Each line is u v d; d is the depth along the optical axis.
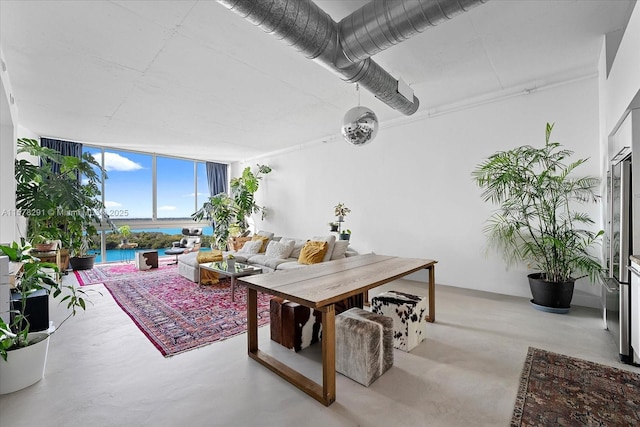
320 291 1.97
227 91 3.74
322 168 6.25
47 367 2.18
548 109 3.62
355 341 2.02
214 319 3.17
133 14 2.30
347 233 5.36
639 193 2.08
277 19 1.90
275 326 2.65
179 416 1.67
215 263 4.67
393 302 2.52
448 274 4.46
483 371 2.11
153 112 4.46
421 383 1.98
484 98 4.05
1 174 3.62
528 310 3.34
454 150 4.39
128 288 4.46
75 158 5.41
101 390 1.90
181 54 2.88
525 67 3.30
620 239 2.22
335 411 1.71
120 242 7.07
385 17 2.00
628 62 2.21
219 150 7.21
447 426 1.58
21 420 1.62
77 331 2.85
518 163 3.59
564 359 2.25
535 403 1.75
